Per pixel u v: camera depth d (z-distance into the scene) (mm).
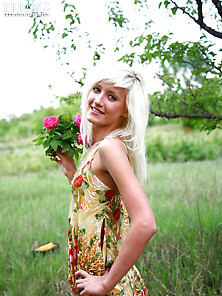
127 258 1346
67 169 1991
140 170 1608
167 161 12742
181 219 4414
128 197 1364
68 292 2799
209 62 3023
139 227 1319
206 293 2836
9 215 5328
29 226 4738
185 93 3334
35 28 2982
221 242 3473
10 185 8398
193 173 7805
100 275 1510
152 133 14688
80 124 1742
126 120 1623
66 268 3141
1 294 3137
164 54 2834
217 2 2660
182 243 3588
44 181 8805
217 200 5184
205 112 3324
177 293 2598
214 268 3092
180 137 14094
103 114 1573
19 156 12055
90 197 1533
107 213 1543
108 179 1517
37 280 3197
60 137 1936
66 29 2967
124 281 1557
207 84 3270
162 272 3068
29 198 6914
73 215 1612
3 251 3941
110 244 1546
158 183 6941
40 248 3883
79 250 1571
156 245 3590
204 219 4262
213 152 12570
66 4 2898
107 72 1557
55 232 4453
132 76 1574
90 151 1651
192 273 3016
